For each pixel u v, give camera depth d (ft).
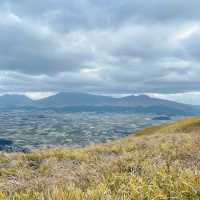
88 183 31.37
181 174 27.55
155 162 38.86
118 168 38.09
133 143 69.62
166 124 177.37
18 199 25.82
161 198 22.80
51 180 34.04
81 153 58.59
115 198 23.21
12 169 45.85
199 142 58.59
